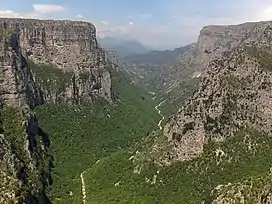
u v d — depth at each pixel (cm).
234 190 19675
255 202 18200
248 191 18812
